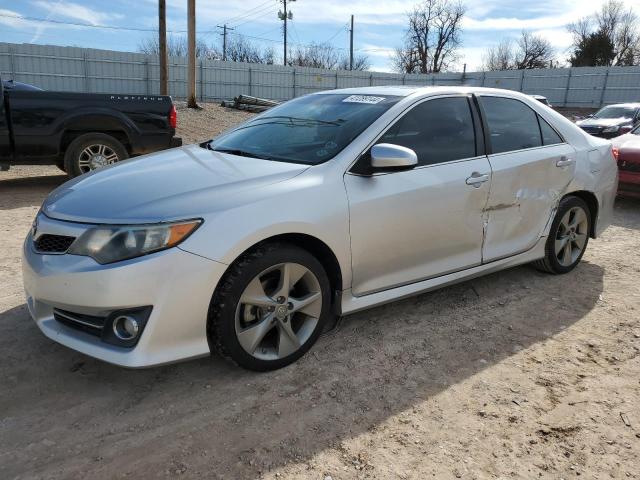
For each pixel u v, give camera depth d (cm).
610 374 320
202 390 293
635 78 3819
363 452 249
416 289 364
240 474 233
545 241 451
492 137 404
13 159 788
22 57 2877
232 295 280
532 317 396
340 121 363
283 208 291
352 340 352
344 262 320
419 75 4312
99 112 812
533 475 237
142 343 263
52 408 274
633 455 251
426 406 285
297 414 275
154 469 234
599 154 489
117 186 303
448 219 367
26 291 304
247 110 2456
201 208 274
